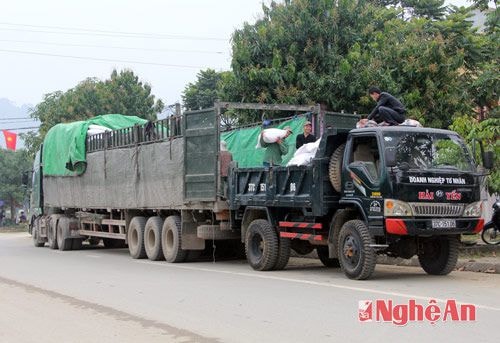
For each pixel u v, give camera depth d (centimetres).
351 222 1103
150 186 1617
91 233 1933
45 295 1010
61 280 1190
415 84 1805
